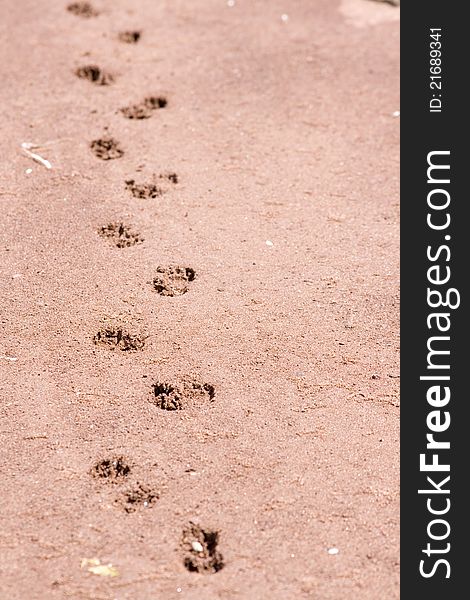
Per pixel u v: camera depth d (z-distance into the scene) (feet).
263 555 8.63
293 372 10.62
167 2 19.03
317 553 8.68
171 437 9.78
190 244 12.40
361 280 12.00
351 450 9.75
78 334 11.00
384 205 13.38
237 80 16.26
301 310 11.46
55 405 10.09
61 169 13.71
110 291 11.60
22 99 15.33
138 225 12.70
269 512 9.04
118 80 16.11
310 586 8.39
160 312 11.35
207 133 14.75
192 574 8.46
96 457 9.52
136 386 10.37
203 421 9.98
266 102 15.66
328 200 13.41
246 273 11.96
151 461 9.50
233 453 9.61
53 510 8.96
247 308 11.44
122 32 17.70
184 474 9.37
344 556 8.68
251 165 14.05
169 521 8.92
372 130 15.08
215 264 12.09
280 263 12.17
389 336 11.23
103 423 9.90
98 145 14.33
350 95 15.99
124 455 9.55
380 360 10.89
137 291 11.63
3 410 10.00
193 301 11.52
